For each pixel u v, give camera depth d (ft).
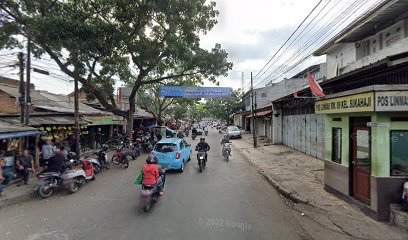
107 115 72.23
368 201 21.65
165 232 18.03
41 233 18.17
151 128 94.12
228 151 51.98
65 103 64.39
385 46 31.63
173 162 38.55
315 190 28.37
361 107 20.30
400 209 18.93
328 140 28.04
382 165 19.75
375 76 24.68
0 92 55.16
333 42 40.73
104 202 25.09
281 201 25.64
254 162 48.11
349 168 24.20
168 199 25.84
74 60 39.40
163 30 52.60
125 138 60.18
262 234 17.84
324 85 31.37
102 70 52.08
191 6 42.65
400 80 22.88
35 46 40.88
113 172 39.81
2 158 32.60
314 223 19.84
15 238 17.46
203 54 52.21
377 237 17.29
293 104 60.75
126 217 20.99
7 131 30.32
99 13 43.65
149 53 45.98
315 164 42.68
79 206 24.00
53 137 49.01
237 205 24.07
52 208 23.57
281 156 53.26
